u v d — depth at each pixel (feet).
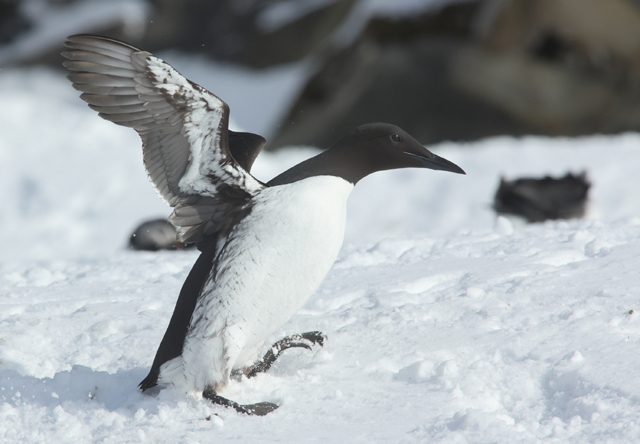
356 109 133.39
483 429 18.22
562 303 26.78
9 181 99.55
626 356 21.26
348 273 36.11
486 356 23.15
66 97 163.73
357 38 133.90
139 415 20.74
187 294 21.53
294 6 169.37
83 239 88.99
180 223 22.13
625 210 76.54
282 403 21.38
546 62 128.47
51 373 25.67
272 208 20.97
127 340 27.71
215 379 21.43
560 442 17.62
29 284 39.99
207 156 21.20
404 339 25.59
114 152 106.42
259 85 161.48
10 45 182.70
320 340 25.63
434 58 130.41
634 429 17.46
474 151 102.78
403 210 86.63
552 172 88.69
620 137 105.91
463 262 35.32
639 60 125.70
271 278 20.92
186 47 177.58
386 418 19.71
